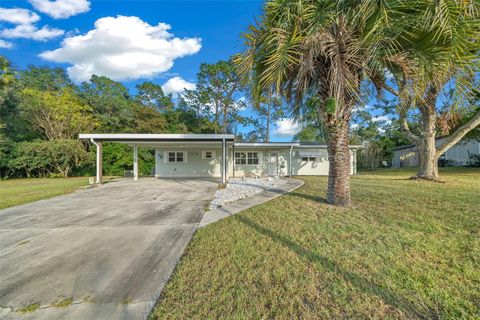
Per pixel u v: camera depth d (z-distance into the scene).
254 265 2.47
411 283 2.03
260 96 5.16
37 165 16.23
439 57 3.40
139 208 5.66
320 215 4.38
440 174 11.77
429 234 3.19
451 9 2.72
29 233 3.76
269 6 3.80
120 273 2.40
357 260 2.50
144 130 23.28
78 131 20.17
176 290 2.05
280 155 16.50
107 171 20.02
